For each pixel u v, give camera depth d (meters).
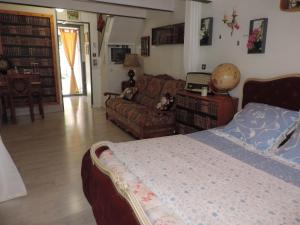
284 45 2.35
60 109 5.71
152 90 4.42
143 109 3.92
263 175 1.51
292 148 1.78
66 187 2.46
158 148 1.91
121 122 4.34
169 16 4.27
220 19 3.09
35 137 3.93
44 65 5.51
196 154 1.81
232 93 3.02
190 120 3.20
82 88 7.85
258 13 2.58
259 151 1.91
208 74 3.17
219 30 3.12
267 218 1.09
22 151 3.35
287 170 1.61
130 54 5.26
